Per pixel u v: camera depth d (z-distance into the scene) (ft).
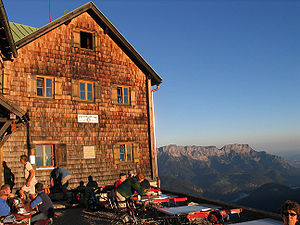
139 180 30.96
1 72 41.50
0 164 38.73
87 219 31.53
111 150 50.96
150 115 56.90
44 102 45.11
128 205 29.35
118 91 55.47
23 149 42.04
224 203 30.78
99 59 52.29
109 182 49.73
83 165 47.44
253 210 26.55
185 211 25.55
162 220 28.25
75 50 49.62
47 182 43.57
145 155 55.36
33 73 44.62
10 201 28.50
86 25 51.62
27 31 50.11
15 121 33.01
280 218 22.66
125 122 53.72
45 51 46.34
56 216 33.96
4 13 30.99
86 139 48.44
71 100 47.85
